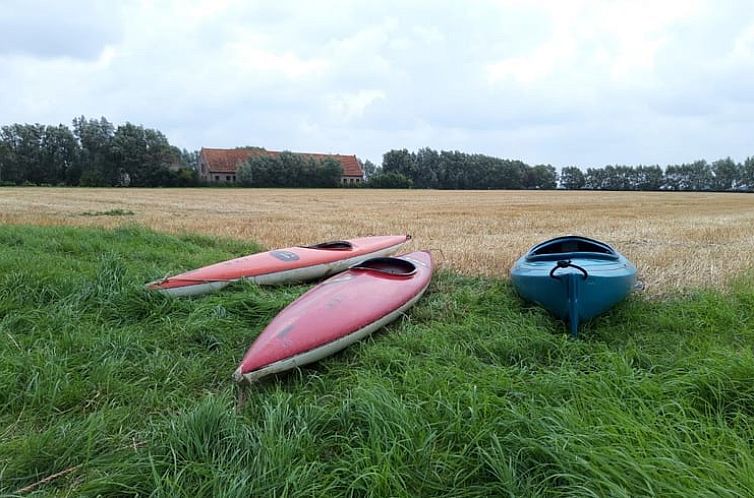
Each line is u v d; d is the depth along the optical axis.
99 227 13.27
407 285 5.45
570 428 2.71
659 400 3.12
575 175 108.75
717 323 4.89
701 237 12.51
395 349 4.17
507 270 7.67
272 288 6.85
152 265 7.43
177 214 20.69
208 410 2.91
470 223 16.81
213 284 6.14
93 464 2.69
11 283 5.55
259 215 20.48
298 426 2.93
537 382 3.40
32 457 2.69
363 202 34.78
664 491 2.21
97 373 3.69
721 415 2.99
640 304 5.51
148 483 2.47
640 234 13.33
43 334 4.49
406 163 94.50
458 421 2.84
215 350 4.39
